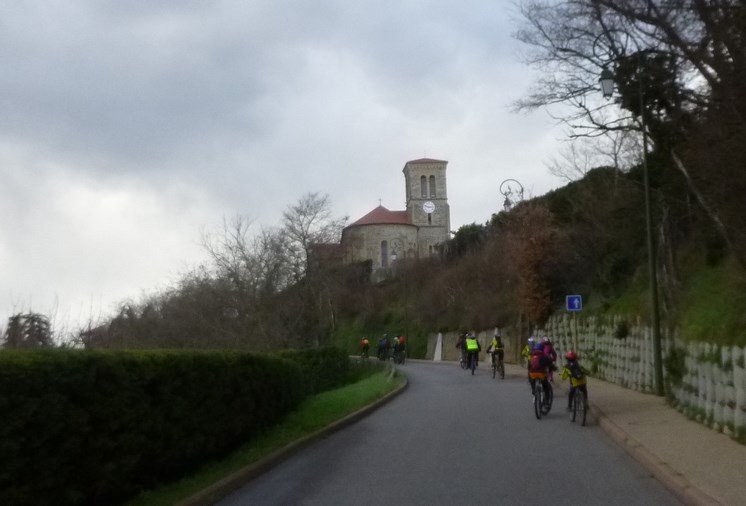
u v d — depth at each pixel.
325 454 15.56
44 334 17.64
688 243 24.48
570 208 44.94
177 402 11.80
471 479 12.05
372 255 104.69
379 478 12.55
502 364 37.25
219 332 36.44
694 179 19.03
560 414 20.86
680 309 21.61
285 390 19.94
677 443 13.94
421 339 75.69
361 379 39.84
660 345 22.61
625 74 23.19
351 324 86.25
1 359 7.70
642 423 16.94
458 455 14.46
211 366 13.50
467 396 27.75
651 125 23.67
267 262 41.97
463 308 67.88
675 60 22.33
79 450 8.91
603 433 16.91
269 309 40.53
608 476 12.02
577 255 41.59
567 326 40.03
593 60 23.89
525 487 11.27
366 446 16.34
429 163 109.25
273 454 14.59
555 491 10.95
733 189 16.56
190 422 12.36
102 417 9.41
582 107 25.08
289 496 11.50
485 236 72.81
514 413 21.33
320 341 47.50
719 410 15.12
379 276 94.00
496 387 31.83
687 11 18.83
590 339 34.72
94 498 9.66
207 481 11.83
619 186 35.22
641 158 32.22
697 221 23.62
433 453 14.88
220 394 13.97
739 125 16.39
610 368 30.28
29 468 7.93
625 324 27.86
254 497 11.54
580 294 40.78
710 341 16.09
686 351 18.39
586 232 39.28
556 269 44.34
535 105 25.30
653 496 10.52
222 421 14.09
